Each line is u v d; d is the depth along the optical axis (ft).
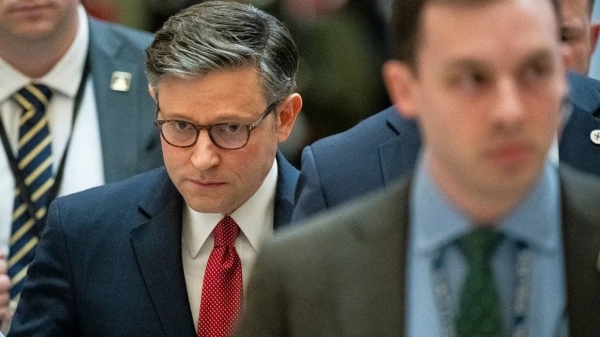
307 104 49.67
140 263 25.94
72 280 26.43
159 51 25.22
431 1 13.07
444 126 13.09
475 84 12.89
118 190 27.35
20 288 33.30
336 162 24.61
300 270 14.49
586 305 13.91
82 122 34.94
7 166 34.47
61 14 33.99
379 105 50.62
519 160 12.91
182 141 25.26
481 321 13.96
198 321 25.89
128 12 46.75
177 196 26.63
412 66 13.65
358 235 14.49
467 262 14.16
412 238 14.30
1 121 34.83
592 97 25.41
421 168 14.42
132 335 25.67
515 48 12.66
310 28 49.37
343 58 49.49
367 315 14.20
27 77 34.96
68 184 34.27
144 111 34.99
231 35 25.02
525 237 13.99
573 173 14.71
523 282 14.02
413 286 14.24
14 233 33.88
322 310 14.37
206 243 26.43
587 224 14.08
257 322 14.74
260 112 25.46
